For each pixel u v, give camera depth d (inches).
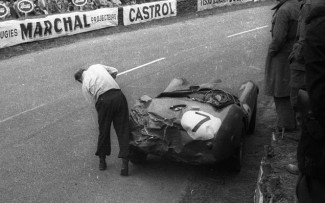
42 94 381.7
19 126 307.4
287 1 227.8
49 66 482.0
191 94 249.3
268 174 183.2
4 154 262.4
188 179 230.8
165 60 499.5
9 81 424.8
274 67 232.4
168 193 217.2
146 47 570.6
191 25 730.2
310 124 84.3
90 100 236.5
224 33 657.6
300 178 90.6
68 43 600.1
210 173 236.4
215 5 874.1
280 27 224.4
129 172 239.5
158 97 250.5
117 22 695.7
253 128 283.4
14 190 220.7
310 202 85.6
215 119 214.7
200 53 531.2
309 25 85.7
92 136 289.3
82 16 641.0
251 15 821.2
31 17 594.9
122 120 228.7
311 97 82.3
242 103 255.9
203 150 213.2
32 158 257.0
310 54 82.4
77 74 239.5
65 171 240.7
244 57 506.9
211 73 442.3
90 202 208.8
